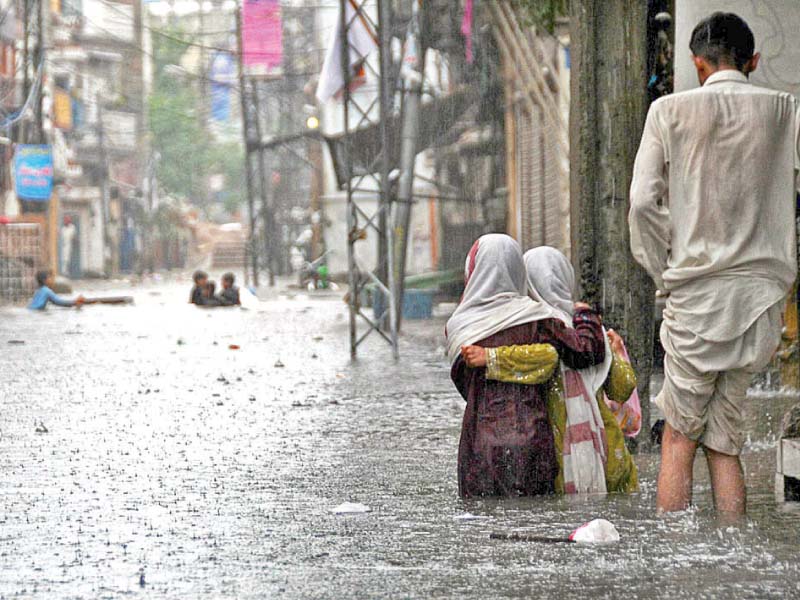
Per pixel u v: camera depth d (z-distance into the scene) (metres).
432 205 65.00
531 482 13.73
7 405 24.72
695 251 11.56
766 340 11.69
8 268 82.00
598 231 17.09
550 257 14.28
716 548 11.06
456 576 10.35
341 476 16.09
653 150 11.73
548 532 11.95
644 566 10.50
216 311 64.94
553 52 47.41
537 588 9.89
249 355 36.97
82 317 59.66
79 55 134.62
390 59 40.56
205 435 20.28
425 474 16.19
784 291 11.76
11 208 109.81
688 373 11.84
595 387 13.84
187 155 175.38
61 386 28.45
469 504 13.52
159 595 9.91
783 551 10.92
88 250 146.38
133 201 162.88
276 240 131.75
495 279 13.84
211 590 10.05
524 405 13.78
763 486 14.47
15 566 11.03
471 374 13.95
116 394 26.70
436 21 46.06
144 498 14.57
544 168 50.62
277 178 126.50
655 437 17.84
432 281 60.88
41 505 14.13
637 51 16.89
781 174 11.70
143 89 154.88
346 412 23.36
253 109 100.12
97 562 11.16
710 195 11.53
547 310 13.80
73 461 17.56
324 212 81.69
